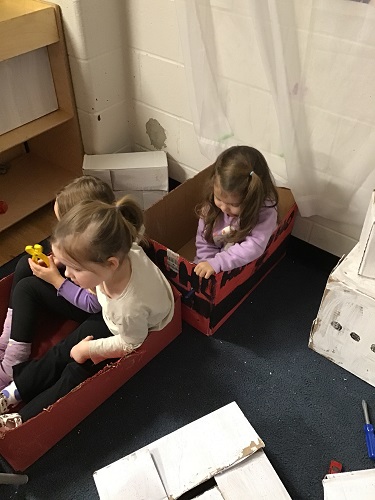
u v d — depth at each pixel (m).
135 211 1.06
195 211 1.47
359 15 1.03
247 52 1.26
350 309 1.13
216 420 1.09
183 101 1.54
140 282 1.08
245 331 1.37
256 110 1.35
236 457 1.03
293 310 1.42
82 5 1.37
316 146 1.28
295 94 1.21
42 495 1.05
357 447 1.13
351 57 1.09
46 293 1.24
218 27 1.26
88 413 1.17
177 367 1.28
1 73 1.42
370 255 1.06
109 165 1.65
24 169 1.84
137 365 1.24
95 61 1.51
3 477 0.98
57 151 1.81
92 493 1.05
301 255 1.58
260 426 1.16
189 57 1.35
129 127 1.79
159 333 1.24
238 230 1.26
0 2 1.41
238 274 1.29
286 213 1.40
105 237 0.95
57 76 1.56
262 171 1.24
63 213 1.15
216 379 1.25
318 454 1.11
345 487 0.98
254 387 1.24
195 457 1.04
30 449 1.05
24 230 1.69
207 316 1.29
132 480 1.00
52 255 1.30
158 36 1.46
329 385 1.25
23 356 1.21
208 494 0.99
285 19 1.11
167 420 1.17
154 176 1.66
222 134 1.46
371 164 1.22
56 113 1.64
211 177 1.33
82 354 1.11
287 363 1.29
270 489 0.99
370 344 1.16
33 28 1.37
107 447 1.12
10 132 1.53
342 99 1.17
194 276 1.21
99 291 1.13
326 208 1.39
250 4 1.11
